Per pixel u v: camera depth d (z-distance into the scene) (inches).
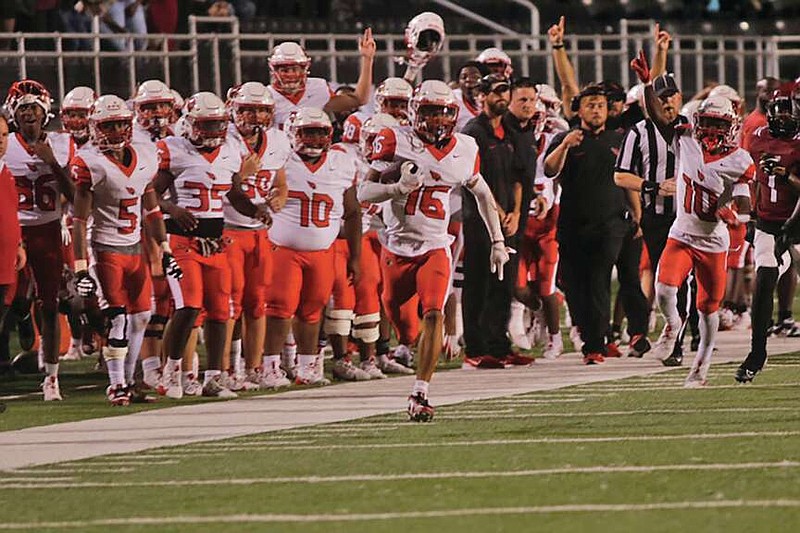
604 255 1510.8
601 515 810.2
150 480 949.8
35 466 1015.6
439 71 2197.3
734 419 1109.1
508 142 1480.1
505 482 903.7
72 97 1416.1
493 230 1216.8
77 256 1267.2
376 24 2598.4
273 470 964.6
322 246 1368.1
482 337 1499.8
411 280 1193.4
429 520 811.4
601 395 1266.0
